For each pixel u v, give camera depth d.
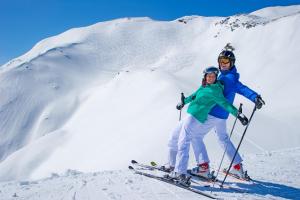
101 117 73.50
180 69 117.44
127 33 163.12
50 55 135.00
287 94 76.81
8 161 64.81
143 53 144.12
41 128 96.19
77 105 104.94
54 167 56.56
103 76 125.75
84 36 163.12
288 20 110.75
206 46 133.50
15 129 96.06
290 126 47.16
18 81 114.06
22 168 62.06
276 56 99.25
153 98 64.88
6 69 124.56
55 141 70.25
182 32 156.62
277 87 82.88
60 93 111.44
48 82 115.94
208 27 152.50
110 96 82.62
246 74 97.31
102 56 143.62
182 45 144.12
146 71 85.38
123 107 72.06
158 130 44.38
